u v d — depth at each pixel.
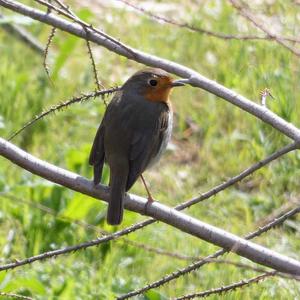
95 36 9.04
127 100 9.20
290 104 13.31
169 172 13.07
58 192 11.52
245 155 13.16
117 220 8.23
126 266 11.00
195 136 13.96
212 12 16.05
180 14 16.41
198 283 10.74
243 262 10.85
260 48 14.44
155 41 15.62
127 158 8.80
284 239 11.58
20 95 14.14
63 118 13.96
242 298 10.40
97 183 8.19
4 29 15.43
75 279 10.49
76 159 12.35
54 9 8.22
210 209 12.23
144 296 10.06
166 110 9.32
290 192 12.50
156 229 11.48
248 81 14.09
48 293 10.10
